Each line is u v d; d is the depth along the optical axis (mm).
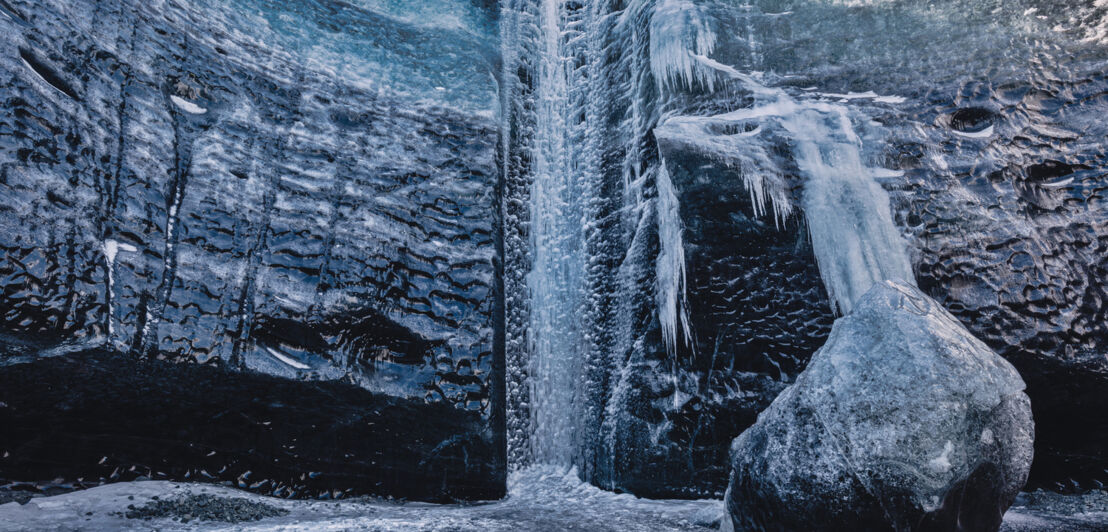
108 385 4039
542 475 6547
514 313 7020
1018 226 5184
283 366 4879
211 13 5391
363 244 5617
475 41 7426
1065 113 5414
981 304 5066
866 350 3023
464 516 4664
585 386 6773
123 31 4609
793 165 5711
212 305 4625
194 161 4863
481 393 5809
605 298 6848
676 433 5723
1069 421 4855
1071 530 3654
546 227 7609
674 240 5984
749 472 3291
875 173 5566
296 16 6141
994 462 2812
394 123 6320
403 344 5613
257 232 5074
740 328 5602
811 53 6199
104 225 4117
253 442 4781
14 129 3701
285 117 5629
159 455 4363
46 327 3635
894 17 6102
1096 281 4961
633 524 4402
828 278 5461
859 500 2848
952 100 5664
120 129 4391
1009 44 5703
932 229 5316
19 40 3857
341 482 5105
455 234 6227
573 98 8086
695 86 6340
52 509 3596
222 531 3609
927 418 2771
